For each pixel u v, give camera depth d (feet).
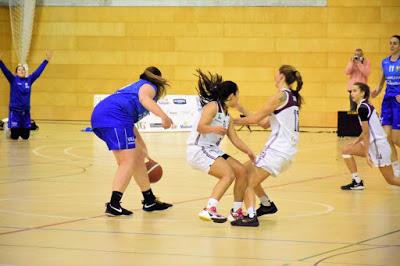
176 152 67.62
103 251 27.58
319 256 26.99
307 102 104.68
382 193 43.68
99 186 45.09
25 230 31.40
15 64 110.73
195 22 106.83
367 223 33.91
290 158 33.68
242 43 105.91
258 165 33.45
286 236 30.76
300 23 104.47
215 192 33.32
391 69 53.47
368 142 42.98
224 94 33.47
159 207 36.96
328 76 104.12
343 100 104.12
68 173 51.19
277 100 33.55
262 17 105.29
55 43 110.22
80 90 110.11
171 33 107.55
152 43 108.06
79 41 109.70
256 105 106.11
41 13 110.11
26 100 78.95
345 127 88.02
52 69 110.42
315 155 65.98
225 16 106.11
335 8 103.60
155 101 35.91
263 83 105.81
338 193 43.55
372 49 103.04
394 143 53.78
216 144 34.42
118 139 34.86
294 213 36.55
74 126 99.91
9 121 78.84
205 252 27.58
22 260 25.95
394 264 25.80
